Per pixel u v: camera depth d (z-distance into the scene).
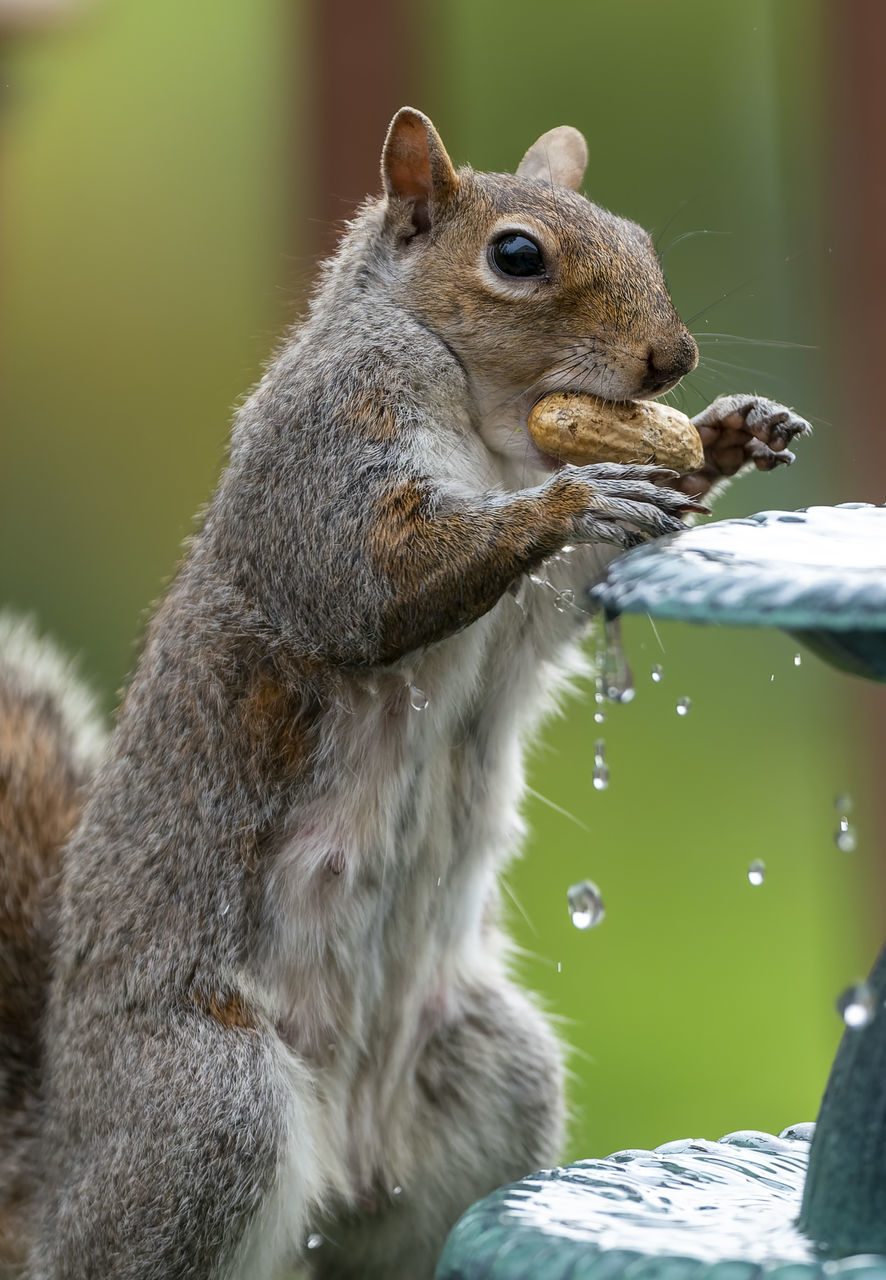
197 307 5.11
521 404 2.55
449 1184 2.58
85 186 5.20
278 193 4.89
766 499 3.61
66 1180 2.55
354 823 2.55
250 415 2.57
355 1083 2.57
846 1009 2.40
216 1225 2.53
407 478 2.53
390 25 3.05
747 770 3.59
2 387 4.84
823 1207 2.41
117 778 2.57
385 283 2.56
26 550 4.56
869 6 2.89
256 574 2.55
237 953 2.55
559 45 4.29
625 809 3.47
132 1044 2.54
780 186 3.70
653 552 2.41
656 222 4.16
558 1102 2.59
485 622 2.56
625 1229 2.41
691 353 2.54
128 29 5.23
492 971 2.60
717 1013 2.87
